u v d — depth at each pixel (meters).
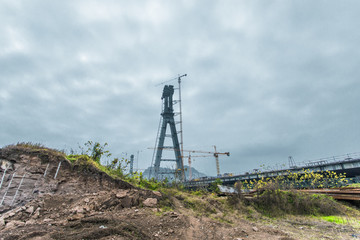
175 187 15.23
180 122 102.69
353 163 36.59
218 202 12.29
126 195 8.95
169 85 116.06
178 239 6.30
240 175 50.38
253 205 12.70
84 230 5.66
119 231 5.64
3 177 8.09
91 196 8.55
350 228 9.20
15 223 6.20
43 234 5.26
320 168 40.44
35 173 8.69
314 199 13.56
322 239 7.41
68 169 9.48
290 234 8.03
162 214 8.16
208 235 7.03
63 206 7.64
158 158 92.88
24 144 9.74
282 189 14.72
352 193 14.42
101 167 10.78
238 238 6.92
